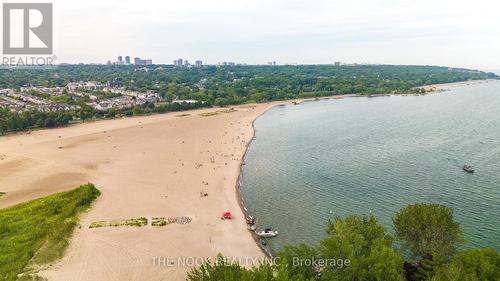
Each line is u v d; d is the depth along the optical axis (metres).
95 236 111.12
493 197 134.88
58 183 157.50
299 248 80.69
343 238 80.31
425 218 88.12
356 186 151.00
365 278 71.50
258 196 144.25
